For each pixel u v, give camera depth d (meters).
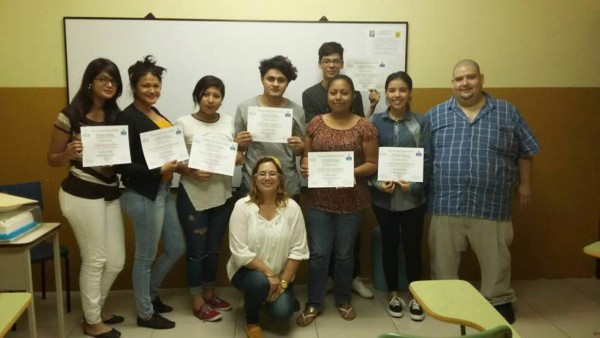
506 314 2.85
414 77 3.29
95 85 2.43
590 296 3.25
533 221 3.50
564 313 2.99
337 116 2.75
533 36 3.31
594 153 3.44
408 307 3.04
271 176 2.61
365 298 3.23
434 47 3.27
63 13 3.06
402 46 3.23
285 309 2.63
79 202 2.45
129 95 3.13
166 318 2.90
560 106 3.38
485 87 3.34
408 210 2.84
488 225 2.72
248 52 3.17
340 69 3.14
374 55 3.22
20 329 2.76
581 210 3.50
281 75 2.73
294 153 2.86
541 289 3.37
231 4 3.14
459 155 2.71
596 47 3.34
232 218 2.66
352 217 2.77
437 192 2.80
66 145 2.44
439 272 2.83
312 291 2.88
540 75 3.35
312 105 3.09
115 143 2.44
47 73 3.10
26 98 3.11
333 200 2.73
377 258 3.34
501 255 2.76
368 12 3.21
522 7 3.28
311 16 3.19
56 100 3.12
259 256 2.65
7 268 2.15
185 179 2.75
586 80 3.37
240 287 2.66
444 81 3.30
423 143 2.79
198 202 2.74
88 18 3.05
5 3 3.03
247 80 3.18
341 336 2.69
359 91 3.24
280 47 3.18
